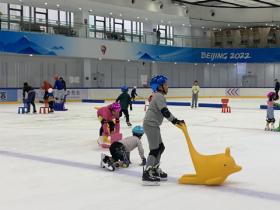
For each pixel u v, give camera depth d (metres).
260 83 41.50
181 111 21.19
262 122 14.91
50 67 33.22
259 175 6.07
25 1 30.41
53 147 8.91
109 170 6.40
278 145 9.14
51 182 5.64
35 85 32.38
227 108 20.36
